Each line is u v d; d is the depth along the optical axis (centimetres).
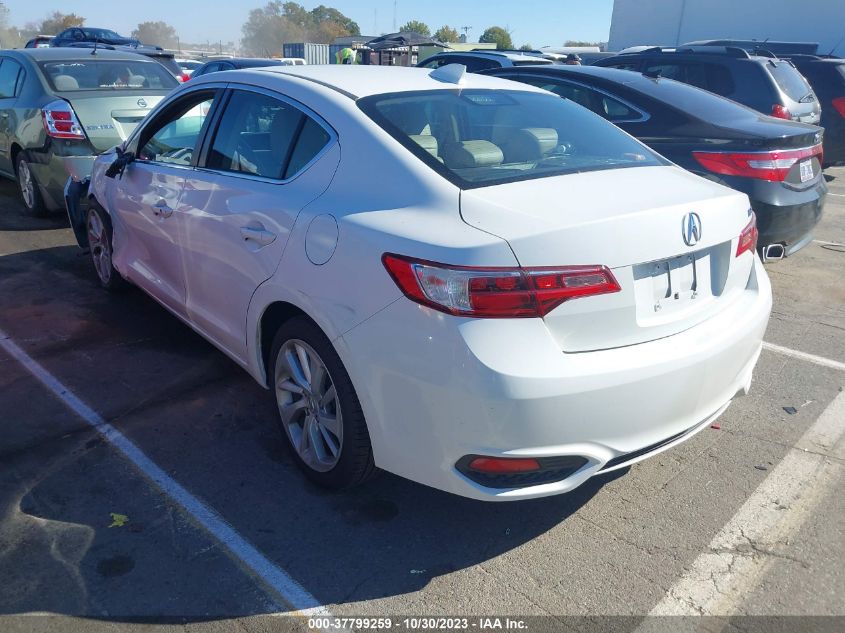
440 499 300
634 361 237
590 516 291
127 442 334
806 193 522
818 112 834
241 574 254
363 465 275
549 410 224
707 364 256
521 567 262
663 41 2605
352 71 346
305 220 278
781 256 523
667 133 532
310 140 301
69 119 652
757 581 256
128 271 459
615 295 234
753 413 376
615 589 252
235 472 313
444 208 247
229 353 356
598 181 274
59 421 350
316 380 286
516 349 222
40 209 721
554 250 225
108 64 749
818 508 297
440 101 315
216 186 340
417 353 233
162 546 266
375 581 254
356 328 251
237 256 317
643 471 322
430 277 228
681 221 252
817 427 362
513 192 253
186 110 394
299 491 301
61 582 246
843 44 2198
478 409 224
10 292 523
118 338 448
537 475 238
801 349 462
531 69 630
